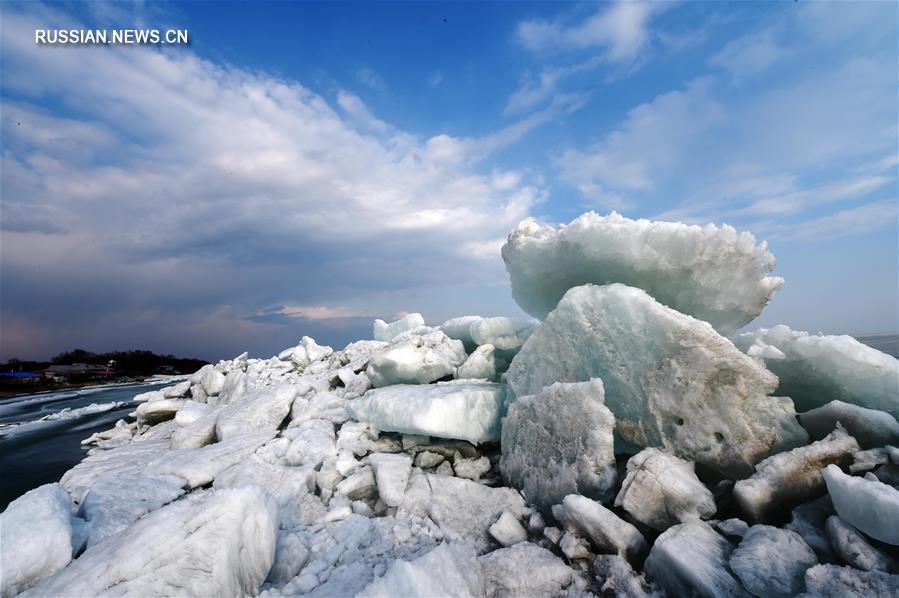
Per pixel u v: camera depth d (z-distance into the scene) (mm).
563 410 4645
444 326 10367
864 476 3650
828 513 3535
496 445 6316
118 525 4230
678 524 3650
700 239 5152
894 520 2908
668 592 3350
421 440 6312
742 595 2967
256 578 3559
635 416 4797
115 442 9977
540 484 4812
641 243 5438
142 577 2883
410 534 4410
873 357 4527
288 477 5680
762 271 5199
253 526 3602
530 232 6891
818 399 5102
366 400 6695
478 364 7570
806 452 3832
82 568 2939
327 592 3326
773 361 5262
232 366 15148
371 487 5523
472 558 3709
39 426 13789
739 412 4277
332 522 4785
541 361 5625
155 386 30750
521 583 3555
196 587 3008
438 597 2904
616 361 4941
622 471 4629
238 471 5895
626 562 3658
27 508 3443
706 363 4336
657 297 5871
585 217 6004
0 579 2953
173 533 3107
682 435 4504
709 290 5426
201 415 9109
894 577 2750
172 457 6496
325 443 6508
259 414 7770
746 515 3789
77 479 6770
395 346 8016
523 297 7625
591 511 3848
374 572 3654
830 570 2848
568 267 6320
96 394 25625
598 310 5137
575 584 3566
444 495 5129
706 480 4543
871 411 4121
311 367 13164
